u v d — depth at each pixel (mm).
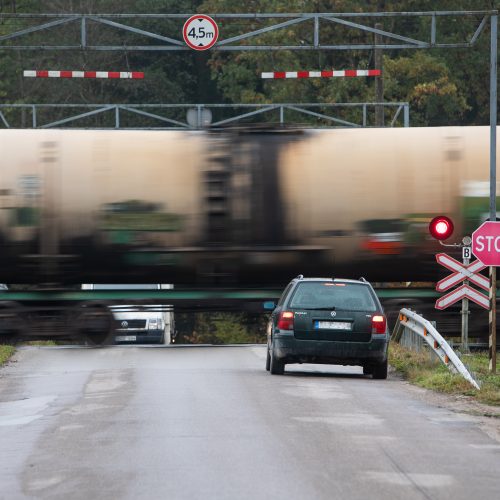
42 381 74938
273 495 35938
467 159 102812
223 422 51781
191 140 102062
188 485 37531
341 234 101688
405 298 104000
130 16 108750
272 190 101375
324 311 75000
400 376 79188
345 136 102938
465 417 54812
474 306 103312
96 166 101562
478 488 37406
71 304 103312
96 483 38125
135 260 101625
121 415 54594
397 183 102062
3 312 102250
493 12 104750
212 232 101312
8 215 101312
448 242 102750
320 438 47094
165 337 132875
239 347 111750
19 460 42844
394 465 41156
